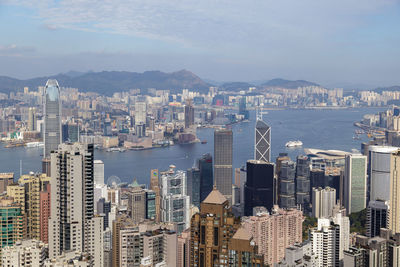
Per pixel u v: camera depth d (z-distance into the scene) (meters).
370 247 169.62
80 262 137.00
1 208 176.25
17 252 137.25
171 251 171.50
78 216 174.62
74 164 173.25
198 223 151.00
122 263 175.50
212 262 148.88
